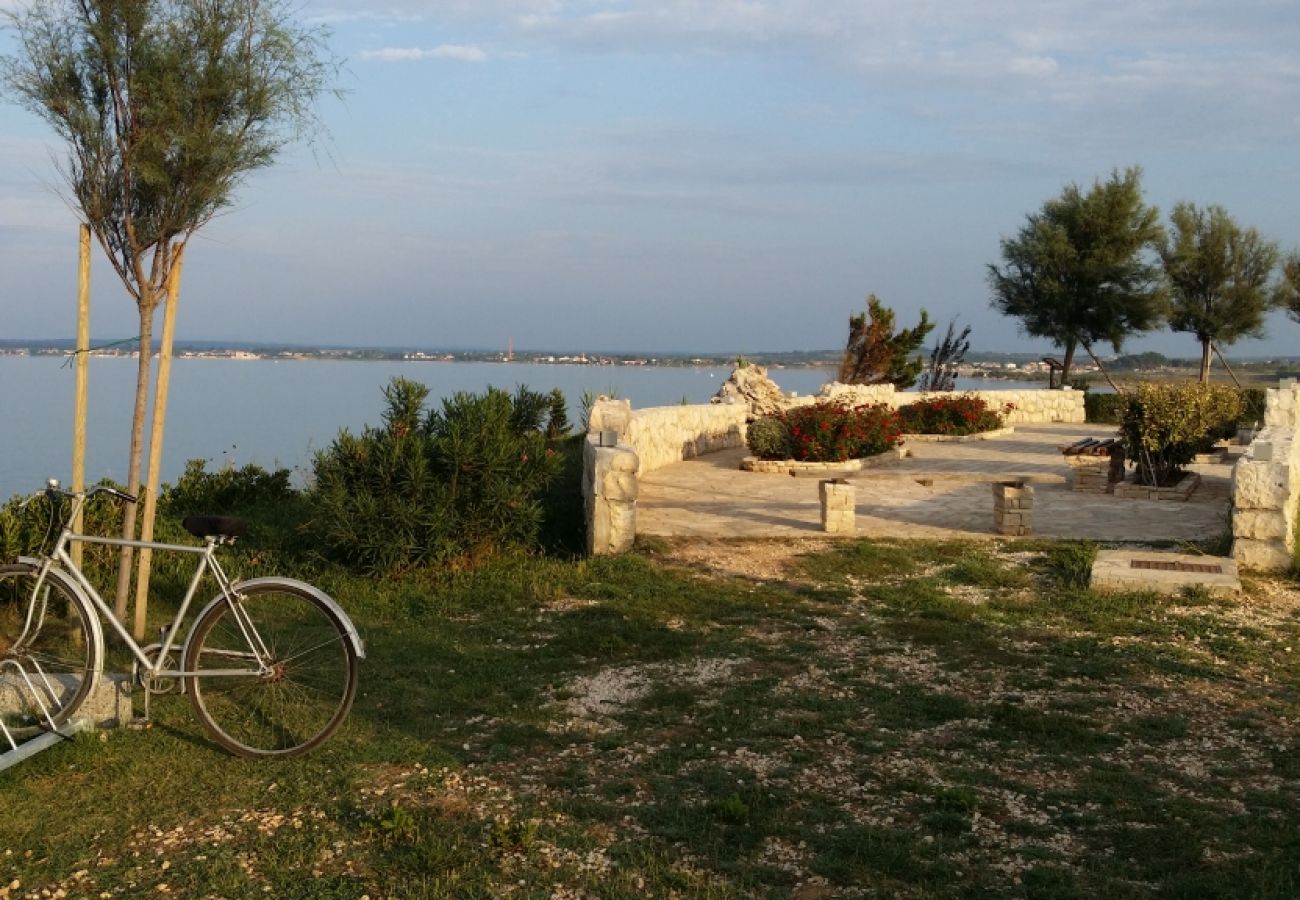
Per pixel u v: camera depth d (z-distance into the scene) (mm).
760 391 23547
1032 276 36781
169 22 6660
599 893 3953
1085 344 36688
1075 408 31562
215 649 5500
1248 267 36312
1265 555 9383
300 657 5629
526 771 5129
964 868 4133
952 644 7320
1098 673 6633
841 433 18562
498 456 9828
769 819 4551
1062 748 5410
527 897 3912
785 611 8281
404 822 4434
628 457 10258
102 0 6492
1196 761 5227
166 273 6992
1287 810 4617
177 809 4738
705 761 5246
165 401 7035
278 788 4941
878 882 4027
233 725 5625
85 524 9586
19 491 9727
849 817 4590
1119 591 8734
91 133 6527
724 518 12664
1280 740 5512
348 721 5820
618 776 5055
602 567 9617
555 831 4441
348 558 9500
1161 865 4117
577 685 6523
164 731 5625
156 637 7434
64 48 6551
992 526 12047
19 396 42500
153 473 7078
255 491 13703
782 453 18516
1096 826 4488
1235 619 7922
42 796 4883
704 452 20906
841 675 6629
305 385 58312
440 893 3943
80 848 4379
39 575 5570
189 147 6504
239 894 3990
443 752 5359
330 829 4504
